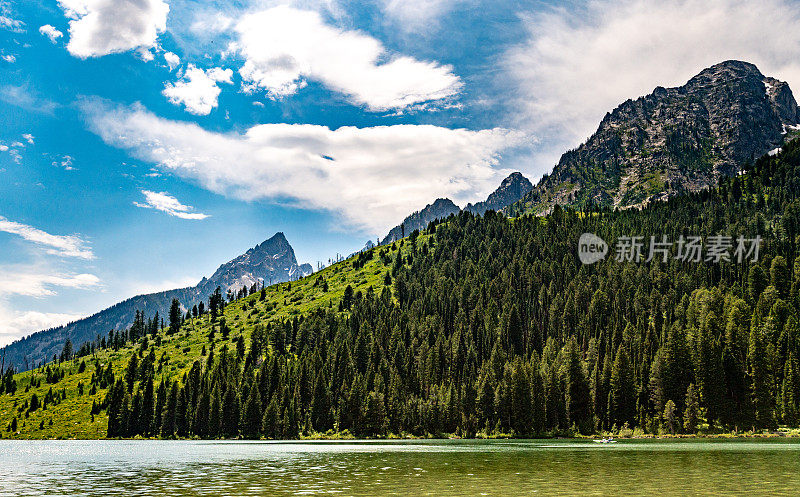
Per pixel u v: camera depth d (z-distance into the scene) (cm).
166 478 7719
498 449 13025
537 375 18375
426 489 6378
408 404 19588
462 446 14462
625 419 17888
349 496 5888
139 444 18338
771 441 15312
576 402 18475
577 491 6172
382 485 6731
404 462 9725
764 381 17100
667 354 18162
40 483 7375
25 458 11975
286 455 11744
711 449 12388
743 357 18762
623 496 5806
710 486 6544
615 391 18062
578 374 18662
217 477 7750
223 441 19175
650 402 18325
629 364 18212
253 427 19475
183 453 12988
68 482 7431
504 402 18312
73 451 14575
